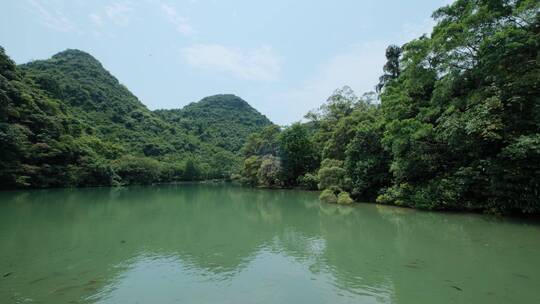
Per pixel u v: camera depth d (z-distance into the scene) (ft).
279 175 130.41
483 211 49.85
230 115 401.70
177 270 25.14
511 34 40.86
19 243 34.40
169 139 266.36
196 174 217.36
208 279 23.03
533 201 41.22
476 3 48.55
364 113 100.07
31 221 48.37
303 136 130.62
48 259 28.32
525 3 40.24
